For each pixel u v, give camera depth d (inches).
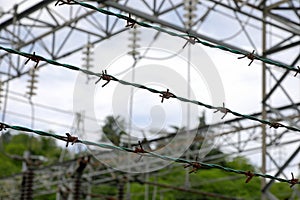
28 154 912.3
